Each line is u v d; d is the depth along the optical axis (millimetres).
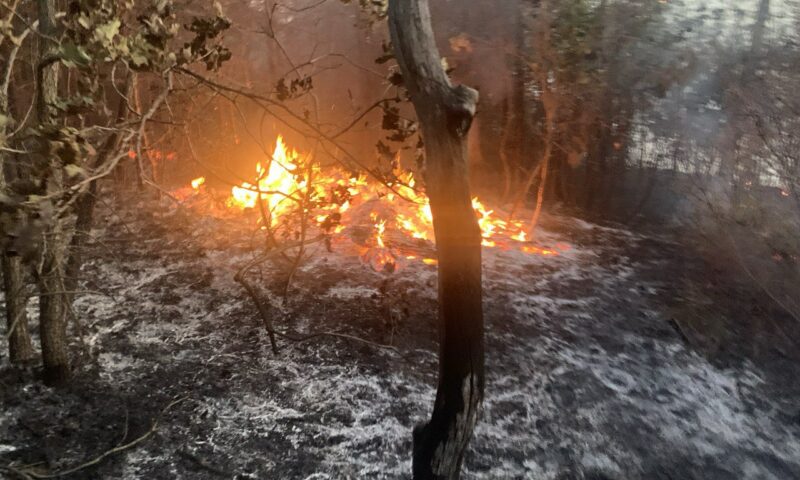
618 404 5348
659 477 4629
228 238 7355
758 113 6766
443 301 2709
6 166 4652
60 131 2916
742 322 6766
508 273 7262
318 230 7410
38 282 4301
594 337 6230
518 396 5258
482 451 4621
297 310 6031
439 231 2643
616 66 7797
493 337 5977
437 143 2543
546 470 4531
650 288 7297
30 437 4156
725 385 5832
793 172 6586
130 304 6047
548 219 9234
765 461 4973
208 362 5250
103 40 3143
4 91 3871
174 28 3500
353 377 5246
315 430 4625
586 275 7504
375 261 6980
